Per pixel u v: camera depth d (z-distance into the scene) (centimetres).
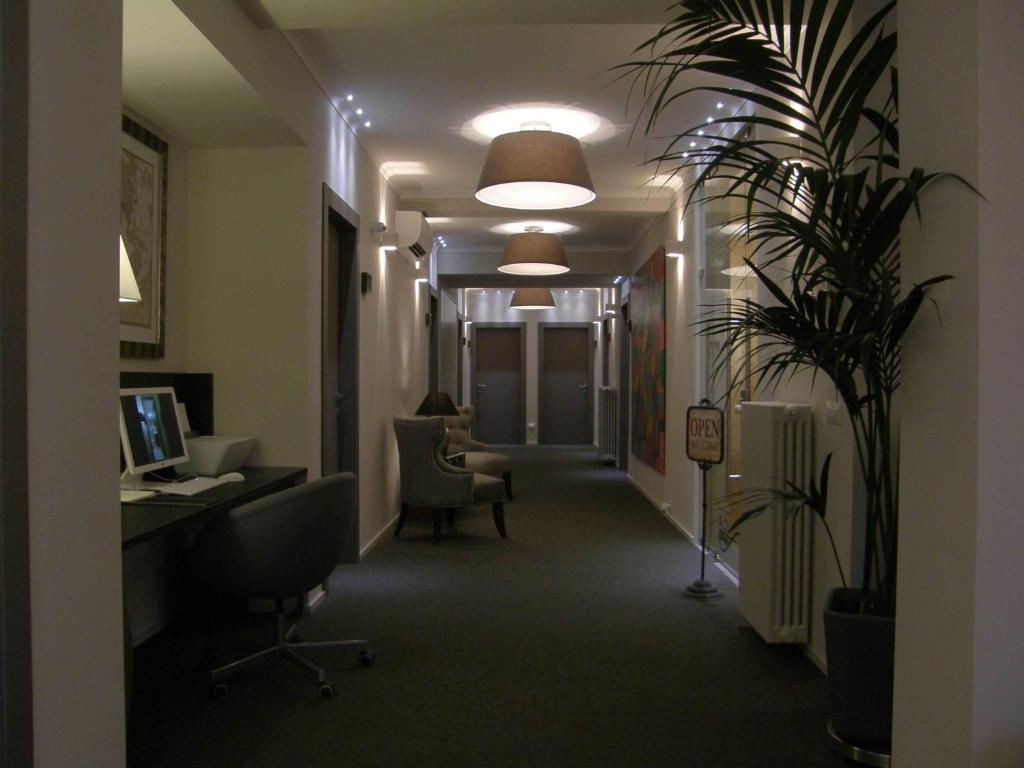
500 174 392
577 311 1298
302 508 261
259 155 359
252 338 358
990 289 144
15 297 128
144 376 317
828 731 233
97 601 148
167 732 239
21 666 129
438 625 346
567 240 836
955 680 151
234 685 277
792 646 319
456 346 1170
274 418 357
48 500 134
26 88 129
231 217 359
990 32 145
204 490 286
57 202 137
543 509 666
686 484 555
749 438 326
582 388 1304
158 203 330
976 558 145
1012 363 145
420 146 495
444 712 254
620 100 405
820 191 190
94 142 147
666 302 635
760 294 369
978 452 145
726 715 253
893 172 246
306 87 355
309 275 361
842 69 188
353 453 466
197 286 360
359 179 472
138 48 253
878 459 252
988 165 145
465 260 916
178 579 340
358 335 471
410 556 485
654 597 393
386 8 269
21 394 128
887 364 201
